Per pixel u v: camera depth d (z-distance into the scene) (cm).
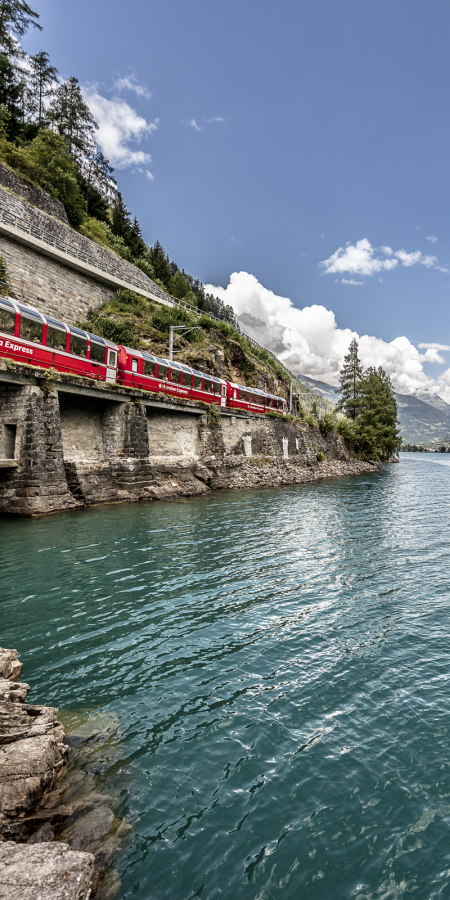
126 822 446
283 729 614
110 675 733
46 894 285
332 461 6119
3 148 3656
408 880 406
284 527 1998
